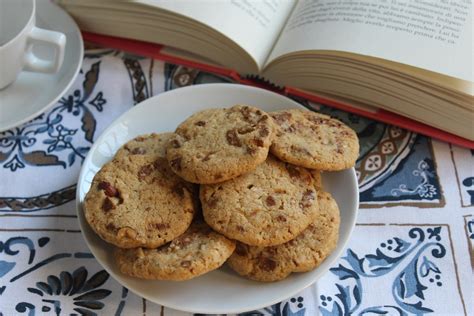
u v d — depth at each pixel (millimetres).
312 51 598
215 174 514
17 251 548
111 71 648
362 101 624
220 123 545
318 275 513
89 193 528
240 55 625
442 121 600
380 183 588
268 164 537
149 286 508
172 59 654
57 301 526
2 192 577
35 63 619
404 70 578
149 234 505
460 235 561
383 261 549
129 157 545
